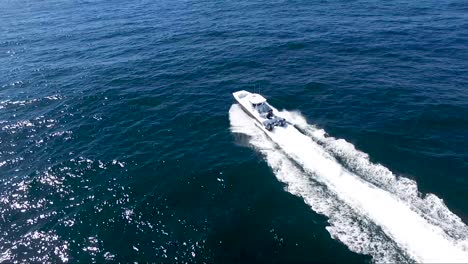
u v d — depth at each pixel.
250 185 31.45
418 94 43.44
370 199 28.02
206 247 26.06
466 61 50.75
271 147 36.09
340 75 49.94
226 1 97.31
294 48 60.47
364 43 59.59
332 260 24.09
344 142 35.75
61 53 68.06
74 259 25.97
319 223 26.80
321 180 30.69
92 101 48.69
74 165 35.88
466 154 33.25
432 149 34.22
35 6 110.25
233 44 65.06
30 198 31.98
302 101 44.38
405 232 25.00
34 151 38.72
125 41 72.06
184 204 30.12
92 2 110.81
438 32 61.38
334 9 79.38
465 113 39.12
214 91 49.12
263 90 47.81
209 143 38.06
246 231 27.03
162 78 54.28
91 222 28.95
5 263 26.03
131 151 37.66
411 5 77.38
